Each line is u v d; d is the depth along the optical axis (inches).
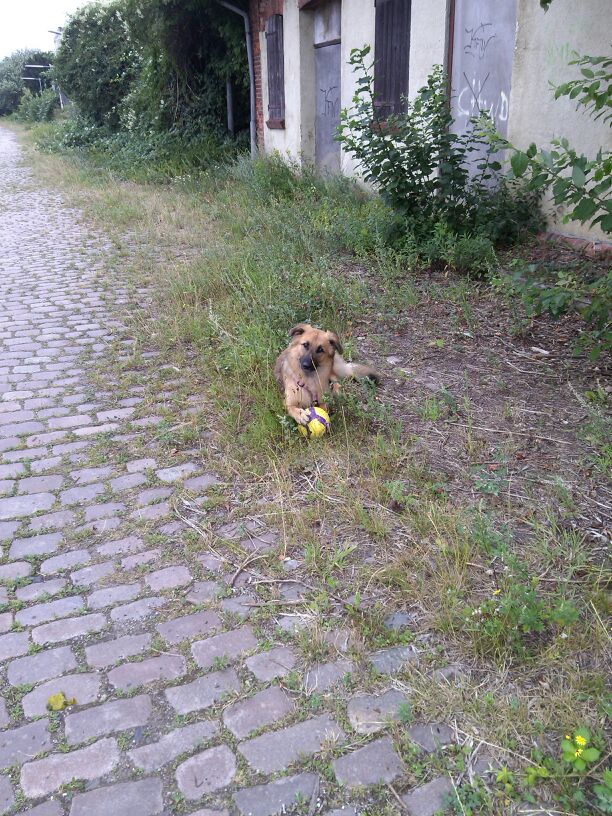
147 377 205.8
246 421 175.0
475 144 333.4
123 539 132.2
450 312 241.1
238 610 113.3
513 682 96.9
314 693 97.1
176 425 175.6
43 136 1107.9
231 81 671.1
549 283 219.8
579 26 256.5
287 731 91.5
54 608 114.9
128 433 173.2
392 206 308.7
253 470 152.0
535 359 203.9
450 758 86.7
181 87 709.9
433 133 293.7
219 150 651.5
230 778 85.4
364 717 93.0
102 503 143.9
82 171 704.4
